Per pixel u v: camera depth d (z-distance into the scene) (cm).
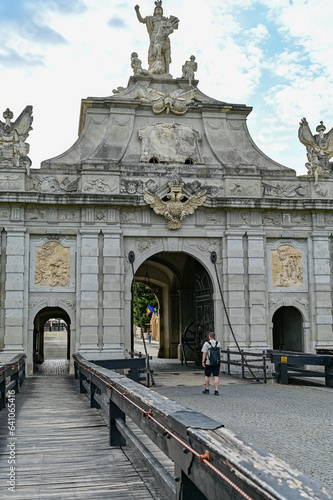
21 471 890
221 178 2811
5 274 2570
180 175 2784
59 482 830
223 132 2914
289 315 3092
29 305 2600
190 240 2772
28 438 1145
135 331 9931
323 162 2930
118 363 2136
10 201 2561
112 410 1076
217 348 1975
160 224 2734
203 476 475
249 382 2361
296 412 1559
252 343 2706
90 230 2647
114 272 2638
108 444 1086
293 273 2841
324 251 2853
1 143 2662
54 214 2652
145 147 2794
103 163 2698
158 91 2889
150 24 3091
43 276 2627
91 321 2595
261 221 2811
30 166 2662
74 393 1916
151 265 3822
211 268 2767
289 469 385
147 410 706
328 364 2181
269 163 2930
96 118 2838
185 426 527
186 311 3566
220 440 468
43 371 2836
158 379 2494
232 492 407
